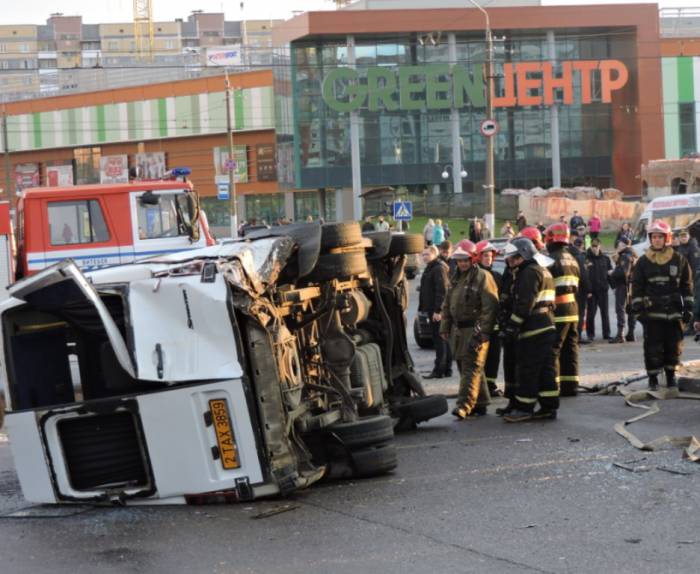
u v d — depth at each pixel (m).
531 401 11.39
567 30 67.62
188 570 6.74
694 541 6.87
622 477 8.70
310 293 9.15
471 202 60.50
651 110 69.12
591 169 68.75
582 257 17.91
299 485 8.16
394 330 11.51
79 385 9.60
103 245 16.91
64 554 7.24
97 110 84.62
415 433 11.18
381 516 7.81
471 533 7.28
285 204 74.75
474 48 66.88
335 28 64.94
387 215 36.69
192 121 80.19
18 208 16.97
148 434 8.13
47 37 181.75
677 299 12.36
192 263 8.08
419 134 66.94
